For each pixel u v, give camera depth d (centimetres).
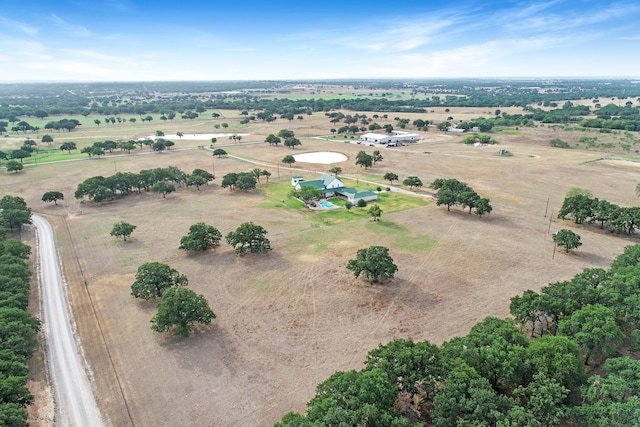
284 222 10169
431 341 5509
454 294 6700
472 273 7406
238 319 6103
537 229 9525
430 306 6362
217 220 10350
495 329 4700
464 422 3541
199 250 8538
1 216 9675
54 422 4269
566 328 4781
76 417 4338
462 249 8431
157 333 5788
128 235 9381
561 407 3797
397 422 3450
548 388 3812
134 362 5200
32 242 9144
